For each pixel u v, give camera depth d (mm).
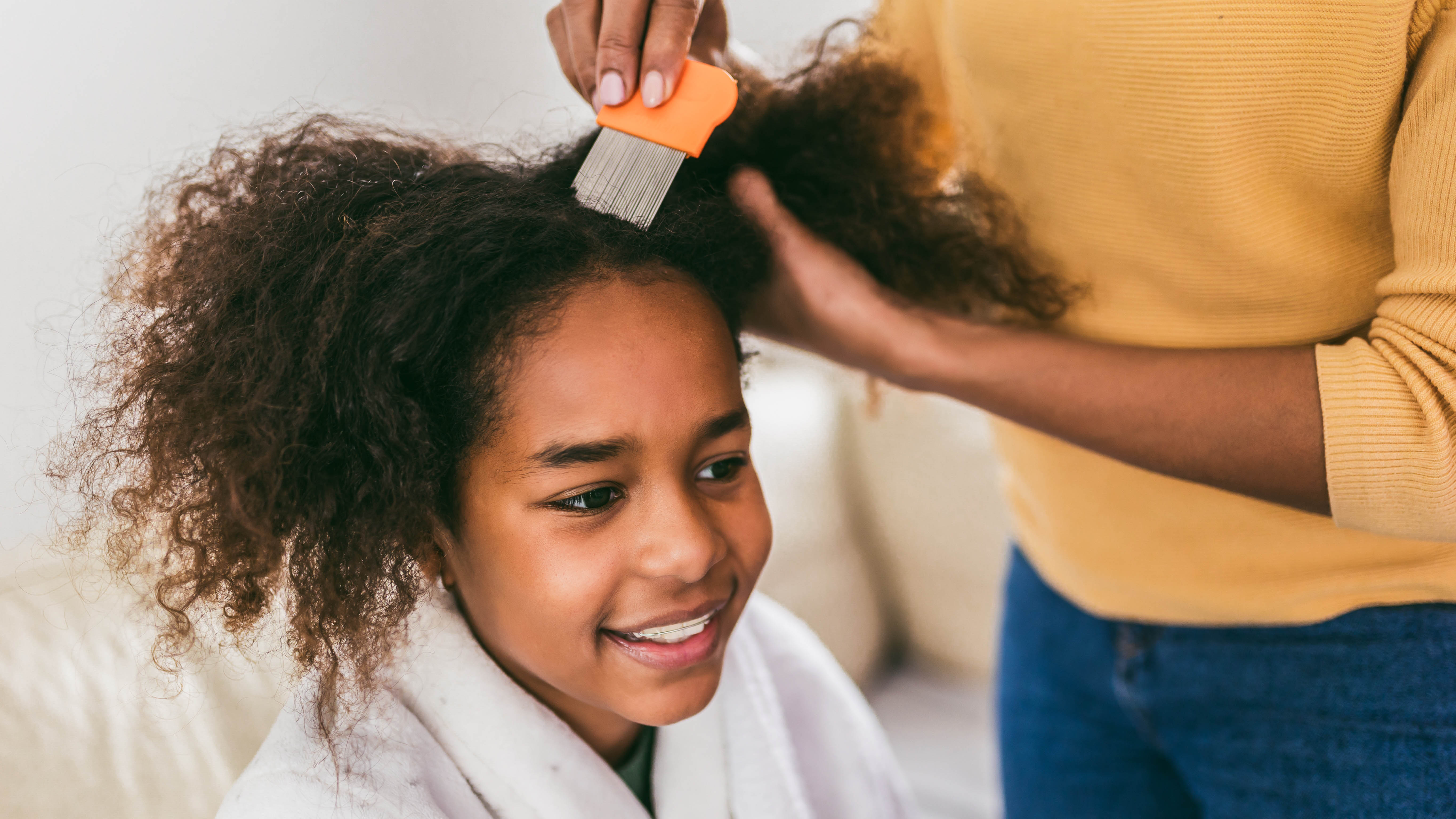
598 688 497
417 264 459
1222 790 694
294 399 453
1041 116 549
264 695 676
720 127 584
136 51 780
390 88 903
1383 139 476
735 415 488
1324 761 628
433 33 909
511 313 460
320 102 868
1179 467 516
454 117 928
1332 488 470
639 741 607
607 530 471
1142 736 766
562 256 470
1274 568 600
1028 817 854
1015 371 541
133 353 497
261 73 843
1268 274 529
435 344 461
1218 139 482
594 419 453
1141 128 503
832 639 1178
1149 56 479
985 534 1194
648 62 470
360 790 472
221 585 475
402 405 461
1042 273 618
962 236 623
